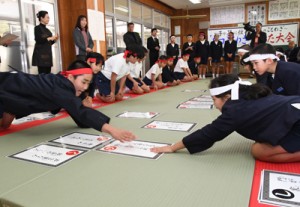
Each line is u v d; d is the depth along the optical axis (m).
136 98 3.57
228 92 1.31
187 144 1.37
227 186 1.06
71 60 5.04
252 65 1.93
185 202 0.94
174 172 1.20
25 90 1.71
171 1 8.62
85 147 1.56
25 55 4.22
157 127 1.98
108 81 3.33
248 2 8.91
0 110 1.85
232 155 1.41
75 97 1.60
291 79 1.67
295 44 7.73
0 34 3.87
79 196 1.00
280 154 1.25
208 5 9.28
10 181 1.14
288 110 1.21
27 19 4.23
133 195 1.00
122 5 6.82
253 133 1.28
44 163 1.33
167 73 5.09
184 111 2.57
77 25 4.41
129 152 1.46
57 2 4.76
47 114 2.60
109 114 2.51
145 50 3.45
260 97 1.28
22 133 1.91
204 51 7.70
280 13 8.61
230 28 9.12
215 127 1.29
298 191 1.01
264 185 1.06
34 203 0.95
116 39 6.59
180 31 9.80
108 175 1.18
